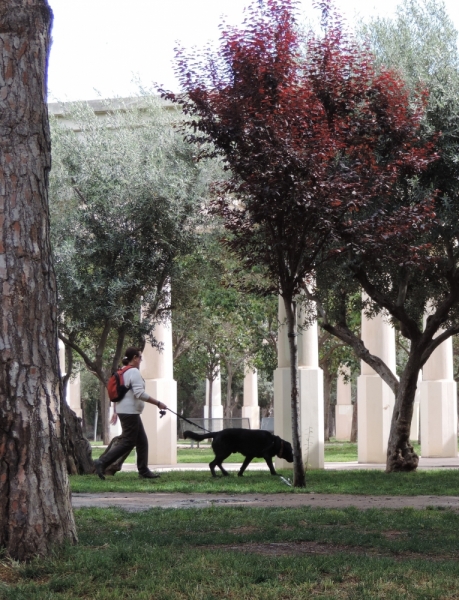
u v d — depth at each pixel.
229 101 17.94
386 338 30.38
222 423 47.59
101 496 16.16
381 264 21.34
